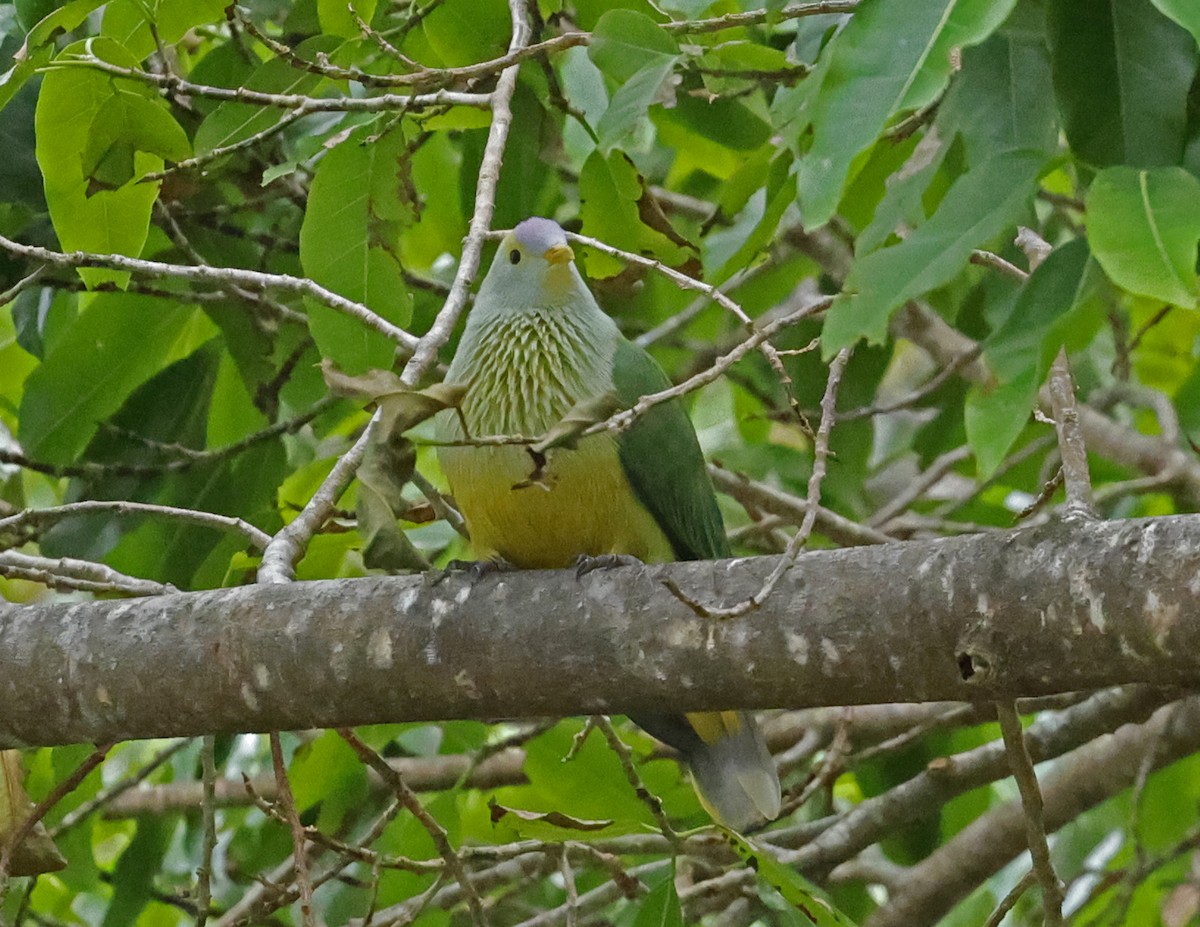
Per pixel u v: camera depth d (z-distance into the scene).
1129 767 9.36
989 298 8.37
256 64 8.48
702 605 4.78
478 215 6.81
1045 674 4.54
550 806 8.61
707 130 8.75
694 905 9.10
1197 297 4.07
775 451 10.59
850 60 4.55
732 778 7.44
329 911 9.42
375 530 5.28
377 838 8.18
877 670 4.74
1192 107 5.80
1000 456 4.28
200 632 5.55
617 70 6.77
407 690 5.37
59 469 8.82
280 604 5.53
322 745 9.01
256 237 9.38
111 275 7.55
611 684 5.15
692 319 10.40
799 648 4.82
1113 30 5.50
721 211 7.46
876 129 4.45
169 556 8.85
